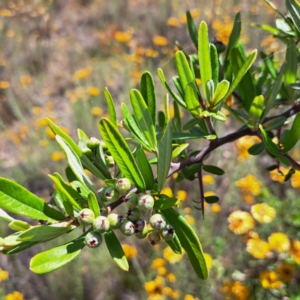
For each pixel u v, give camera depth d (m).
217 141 0.31
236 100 0.43
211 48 0.28
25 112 1.52
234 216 0.74
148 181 0.25
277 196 0.88
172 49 1.62
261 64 0.45
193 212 0.90
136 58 1.50
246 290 0.68
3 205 0.22
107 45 1.78
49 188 1.17
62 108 1.52
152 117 0.28
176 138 0.30
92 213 0.22
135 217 0.23
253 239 0.70
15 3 2.09
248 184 0.84
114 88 1.48
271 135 0.39
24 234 0.21
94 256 0.88
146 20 1.86
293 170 0.36
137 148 0.27
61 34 2.00
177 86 0.28
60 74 1.67
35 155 1.25
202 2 1.79
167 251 0.78
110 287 0.86
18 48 1.84
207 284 0.77
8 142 1.35
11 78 1.65
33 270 0.21
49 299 0.87
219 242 0.84
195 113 0.27
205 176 0.93
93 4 2.12
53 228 0.23
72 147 0.26
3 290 0.88
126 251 0.79
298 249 0.67
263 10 1.48
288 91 0.36
